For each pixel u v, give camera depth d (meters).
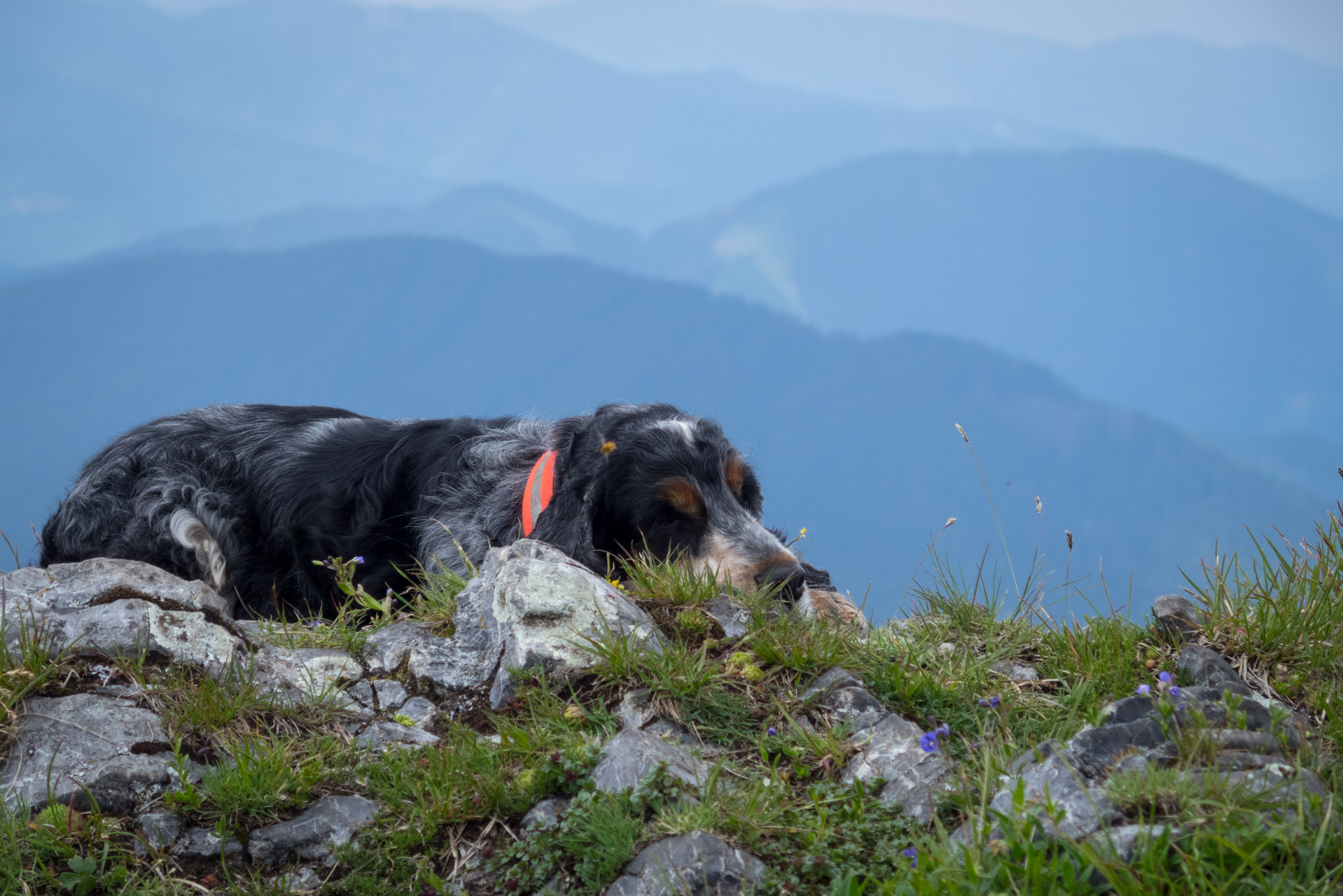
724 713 3.33
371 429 6.44
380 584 5.78
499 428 6.33
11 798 2.91
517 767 3.13
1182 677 3.63
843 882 2.54
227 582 5.94
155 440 6.33
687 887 2.50
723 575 4.83
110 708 3.18
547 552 4.05
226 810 2.94
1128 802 2.45
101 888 2.76
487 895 2.75
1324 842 2.27
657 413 5.69
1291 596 3.98
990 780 2.79
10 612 3.42
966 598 4.50
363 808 3.04
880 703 3.46
